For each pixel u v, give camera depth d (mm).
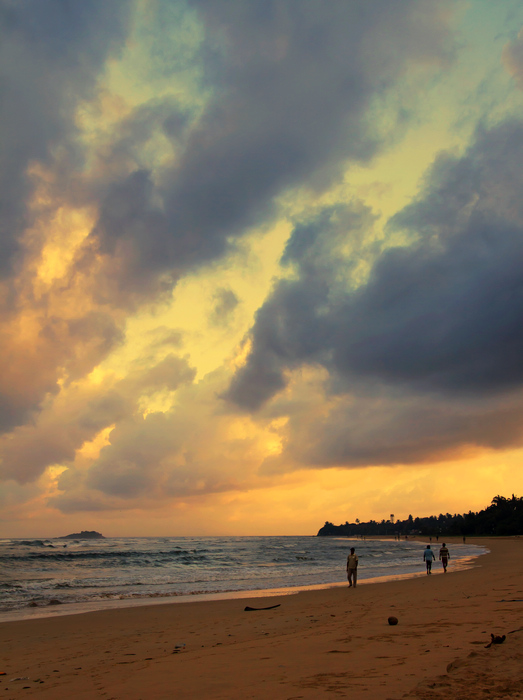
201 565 52531
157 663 8062
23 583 31812
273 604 18375
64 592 26219
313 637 9664
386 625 10594
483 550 74438
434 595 17422
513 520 173375
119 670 7688
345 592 22031
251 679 6086
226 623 13711
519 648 6238
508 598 14328
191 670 7098
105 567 50688
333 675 5883
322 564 51812
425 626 9820
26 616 17312
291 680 5801
